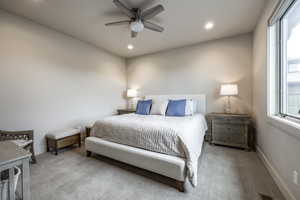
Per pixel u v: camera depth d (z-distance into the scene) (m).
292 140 1.32
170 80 3.99
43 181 1.72
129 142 2.05
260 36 2.35
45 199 1.42
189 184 1.66
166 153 1.74
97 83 3.81
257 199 1.40
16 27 2.31
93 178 1.79
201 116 3.05
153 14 2.04
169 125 1.96
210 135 3.20
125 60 4.81
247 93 3.04
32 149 2.18
